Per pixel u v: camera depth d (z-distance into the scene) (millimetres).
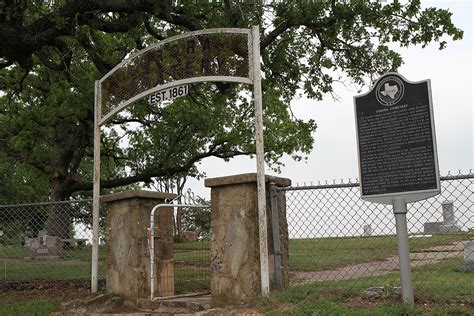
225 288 5938
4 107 21219
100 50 16234
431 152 4855
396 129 5059
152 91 7418
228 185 6078
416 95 4984
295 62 15438
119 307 6828
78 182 22625
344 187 5664
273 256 6012
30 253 11102
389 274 7293
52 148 22891
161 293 6949
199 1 12109
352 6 12523
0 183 37875
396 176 5016
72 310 6609
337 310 4832
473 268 7230
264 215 5699
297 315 4855
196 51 7188
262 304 5426
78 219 10625
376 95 5211
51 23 10742
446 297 4992
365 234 5566
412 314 4566
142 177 23094
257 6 11711
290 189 5898
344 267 8656
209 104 20141
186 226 11031
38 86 19422
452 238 6973
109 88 8219
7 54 10586
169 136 22875
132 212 7027
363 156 5230
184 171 23281
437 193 4789
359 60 14688
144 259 6895
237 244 5914
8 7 10000
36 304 7070
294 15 12797
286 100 16031
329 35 13117
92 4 10914
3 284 8867
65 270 9820
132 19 11742
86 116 18938
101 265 9992
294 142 22859
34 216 11078
